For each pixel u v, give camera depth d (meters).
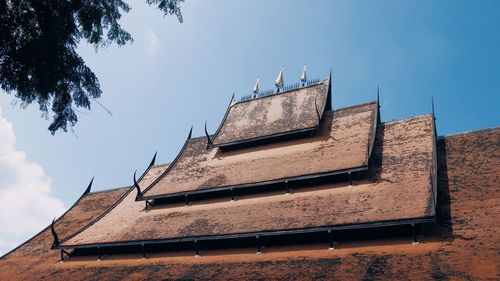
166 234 29.31
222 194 31.59
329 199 26.16
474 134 28.05
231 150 36.53
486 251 18.70
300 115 34.97
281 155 32.38
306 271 21.69
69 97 14.88
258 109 38.53
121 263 29.89
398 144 28.66
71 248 32.88
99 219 35.84
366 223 22.42
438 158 27.25
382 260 20.62
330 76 37.22
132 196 37.78
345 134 31.42
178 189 33.47
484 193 22.75
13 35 12.77
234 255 25.89
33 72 13.60
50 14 13.34
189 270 25.67
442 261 19.00
